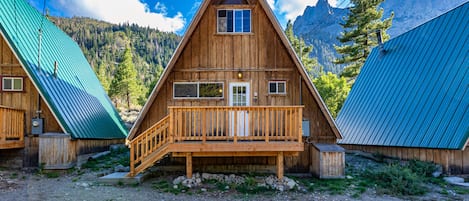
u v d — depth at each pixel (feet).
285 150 33.30
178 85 39.55
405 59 53.36
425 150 40.24
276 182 32.81
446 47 45.78
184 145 33.27
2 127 36.88
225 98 39.29
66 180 35.09
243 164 39.27
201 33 39.99
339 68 277.64
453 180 35.14
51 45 52.11
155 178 36.37
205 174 35.22
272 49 39.99
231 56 39.81
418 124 42.09
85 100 52.85
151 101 38.32
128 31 368.07
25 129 41.70
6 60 41.98
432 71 45.55
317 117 39.65
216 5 40.04
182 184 32.81
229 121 37.40
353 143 53.47
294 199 28.73
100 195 29.07
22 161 41.50
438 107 40.70
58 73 47.83
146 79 231.91
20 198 27.63
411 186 30.94
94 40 320.29
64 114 41.83
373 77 59.98
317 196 29.63
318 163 36.40
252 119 33.91
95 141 50.47
